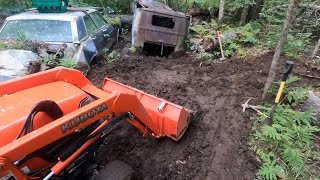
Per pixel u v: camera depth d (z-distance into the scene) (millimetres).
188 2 12883
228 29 9273
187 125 4031
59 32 6109
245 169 3670
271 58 7539
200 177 3545
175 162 3768
